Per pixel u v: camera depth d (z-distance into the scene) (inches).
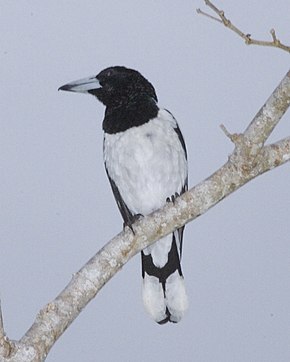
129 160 449.1
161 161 446.9
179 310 450.6
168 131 449.4
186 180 459.8
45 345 285.1
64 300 303.6
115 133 453.4
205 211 347.6
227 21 313.3
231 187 342.6
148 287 452.1
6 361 274.8
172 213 343.9
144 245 341.1
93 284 316.8
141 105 457.4
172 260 452.1
